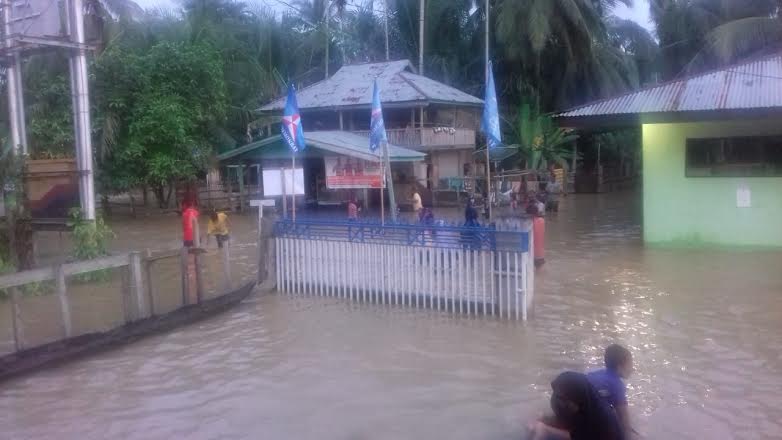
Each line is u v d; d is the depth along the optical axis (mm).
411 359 8336
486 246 10031
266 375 7938
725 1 36062
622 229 20500
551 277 13148
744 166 15844
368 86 31391
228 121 33281
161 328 9805
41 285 12695
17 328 8250
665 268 13727
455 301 10453
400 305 10992
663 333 9195
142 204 34250
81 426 6668
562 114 16266
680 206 16531
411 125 29969
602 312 10359
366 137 28453
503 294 10000
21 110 16078
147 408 7070
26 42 13953
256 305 11352
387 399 7105
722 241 16188
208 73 27797
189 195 23125
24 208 13781
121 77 26484
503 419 6527
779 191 15500
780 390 7078
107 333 9070
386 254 11047
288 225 12164
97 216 14875
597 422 4273
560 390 4359
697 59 31438
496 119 12234
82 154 14602
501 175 28984
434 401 7016
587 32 37000
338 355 8570
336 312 10680
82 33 14719
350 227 11375
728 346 8555
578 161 43781
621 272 13453
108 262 9250
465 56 42500
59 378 8031
